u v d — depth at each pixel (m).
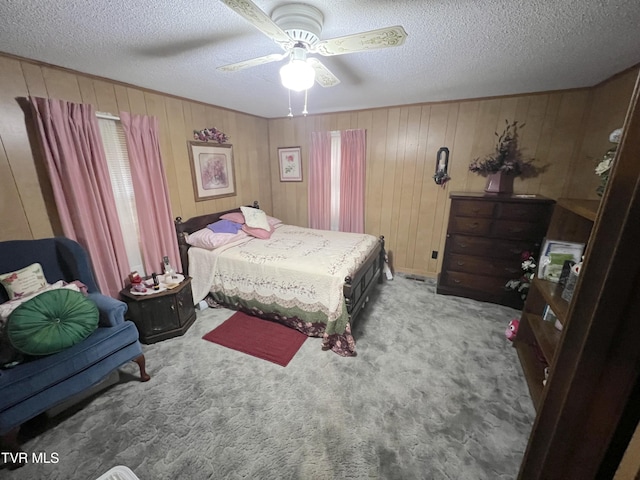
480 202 2.97
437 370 2.14
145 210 2.66
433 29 1.55
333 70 2.21
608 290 0.40
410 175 3.69
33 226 2.03
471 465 1.47
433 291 3.47
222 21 1.47
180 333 2.56
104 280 2.39
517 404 1.84
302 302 2.51
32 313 1.62
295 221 4.66
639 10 1.32
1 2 1.24
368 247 3.13
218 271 2.92
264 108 3.63
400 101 3.30
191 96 2.98
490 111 3.12
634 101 0.36
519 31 1.57
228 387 1.98
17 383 1.45
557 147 2.94
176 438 1.61
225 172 3.67
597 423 0.46
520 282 2.93
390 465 1.47
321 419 1.73
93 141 2.21
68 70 2.11
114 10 1.34
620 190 0.38
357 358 2.27
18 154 1.92
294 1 1.31
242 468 1.45
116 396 1.90
